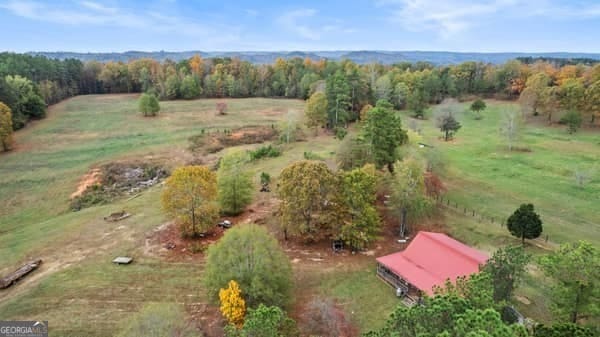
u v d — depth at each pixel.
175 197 33.22
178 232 35.06
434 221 35.31
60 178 51.78
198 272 28.73
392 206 34.19
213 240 33.69
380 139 40.56
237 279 23.14
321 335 21.67
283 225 32.25
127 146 64.69
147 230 35.75
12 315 23.98
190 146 64.56
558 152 54.53
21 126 74.25
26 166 55.19
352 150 41.22
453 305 14.14
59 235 35.38
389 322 14.09
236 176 38.09
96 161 57.84
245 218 37.69
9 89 72.56
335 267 29.22
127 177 53.56
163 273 28.56
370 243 32.62
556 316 19.17
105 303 25.16
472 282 16.66
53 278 27.94
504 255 19.86
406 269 26.12
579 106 70.06
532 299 23.38
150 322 19.67
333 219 31.47
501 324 11.85
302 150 59.75
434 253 26.97
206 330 22.47
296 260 30.25
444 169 46.75
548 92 74.38
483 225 33.88
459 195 40.62
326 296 25.72
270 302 22.88
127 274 28.48
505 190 41.53
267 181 44.56
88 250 32.28
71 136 70.19
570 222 33.66
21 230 38.44
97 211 41.12
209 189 33.72
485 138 64.88
